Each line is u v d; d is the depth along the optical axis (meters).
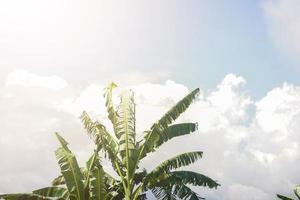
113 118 12.05
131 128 11.69
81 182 11.15
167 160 11.26
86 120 12.16
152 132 11.38
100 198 11.42
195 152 11.34
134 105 11.88
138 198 12.48
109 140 12.36
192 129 11.71
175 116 11.40
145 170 12.32
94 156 11.91
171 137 11.55
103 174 11.52
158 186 11.34
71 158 11.23
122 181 11.52
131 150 11.45
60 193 11.84
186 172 11.35
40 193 11.74
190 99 11.58
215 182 11.20
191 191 11.77
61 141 12.04
